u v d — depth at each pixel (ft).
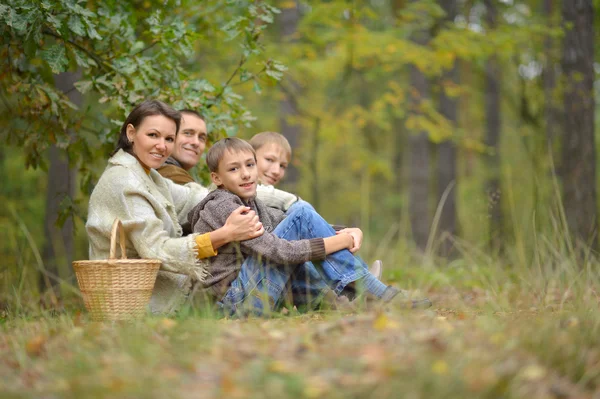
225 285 19.45
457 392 10.24
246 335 14.06
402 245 39.47
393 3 56.18
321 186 94.17
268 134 24.63
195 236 19.01
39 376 11.98
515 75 63.10
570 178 35.60
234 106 26.25
